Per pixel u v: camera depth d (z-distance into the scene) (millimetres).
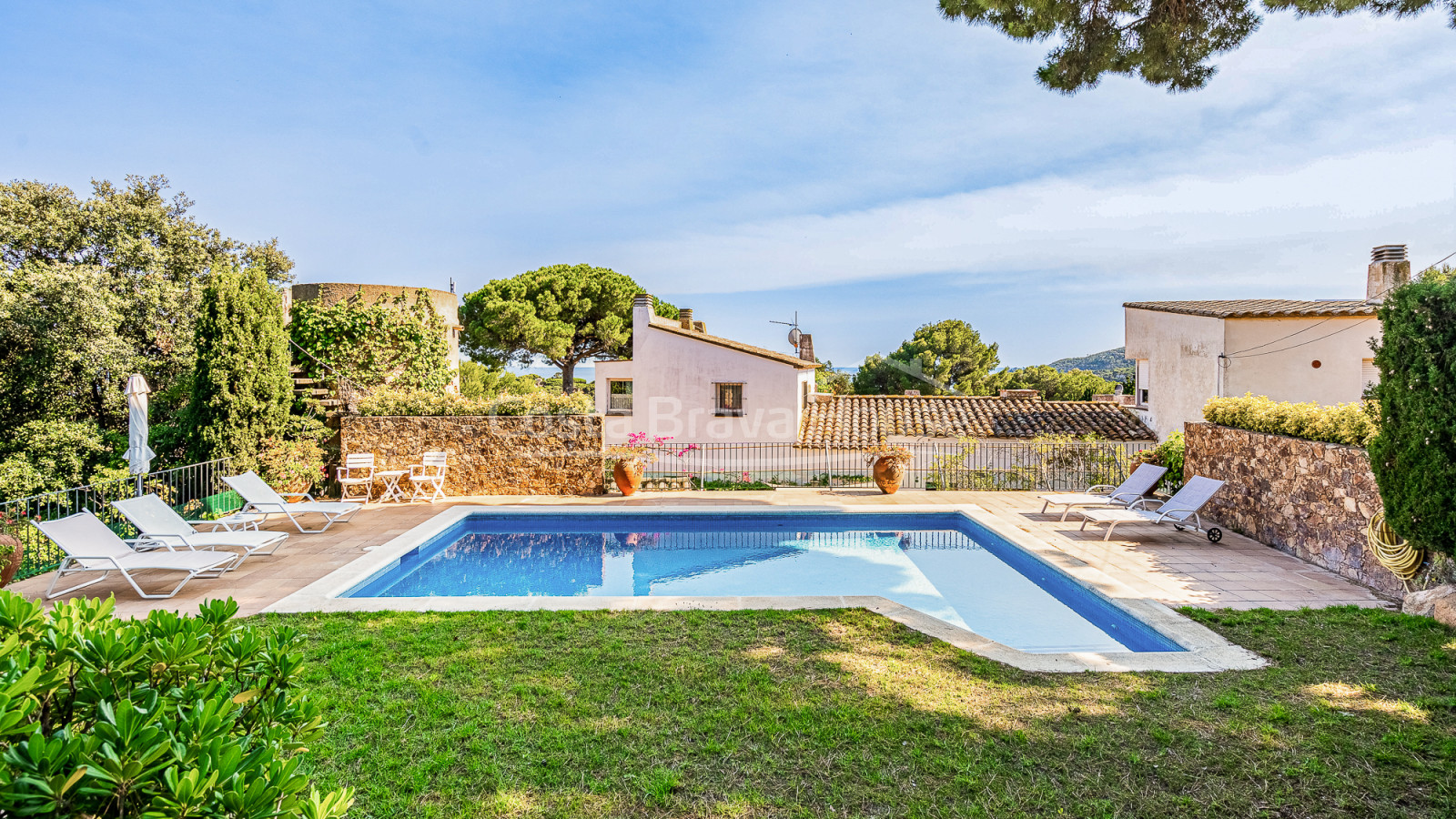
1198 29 6863
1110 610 6277
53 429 13117
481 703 4062
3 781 1163
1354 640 5043
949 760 3420
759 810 3018
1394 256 11344
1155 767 3340
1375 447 5758
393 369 16062
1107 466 14023
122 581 7121
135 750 1271
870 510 11562
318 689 4250
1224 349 13891
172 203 19438
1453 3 6125
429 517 10945
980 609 7098
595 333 29531
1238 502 9375
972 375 39500
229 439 11492
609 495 13242
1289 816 2941
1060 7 6664
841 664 4680
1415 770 3262
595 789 3174
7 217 15883
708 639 5191
